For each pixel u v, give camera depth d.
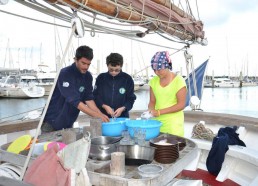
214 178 3.07
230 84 49.91
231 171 3.12
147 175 1.47
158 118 2.65
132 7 1.86
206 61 5.66
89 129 2.16
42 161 1.50
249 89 49.81
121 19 1.77
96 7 1.57
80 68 2.61
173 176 1.60
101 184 1.45
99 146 1.73
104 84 3.12
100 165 1.61
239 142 3.16
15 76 31.75
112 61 2.89
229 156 3.17
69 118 2.77
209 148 3.20
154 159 1.74
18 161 1.78
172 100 2.63
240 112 26.66
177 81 2.58
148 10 2.04
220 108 29.44
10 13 1.65
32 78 33.38
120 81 3.10
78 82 2.66
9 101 28.28
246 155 2.79
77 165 1.42
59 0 1.42
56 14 1.69
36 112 3.91
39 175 1.45
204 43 3.56
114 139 1.99
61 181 1.39
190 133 3.91
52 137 2.21
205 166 3.33
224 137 3.02
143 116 2.36
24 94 28.91
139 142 1.98
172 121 2.61
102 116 2.41
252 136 3.41
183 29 2.81
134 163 1.66
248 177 2.97
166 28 2.40
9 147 1.96
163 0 2.27
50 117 2.79
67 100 2.53
